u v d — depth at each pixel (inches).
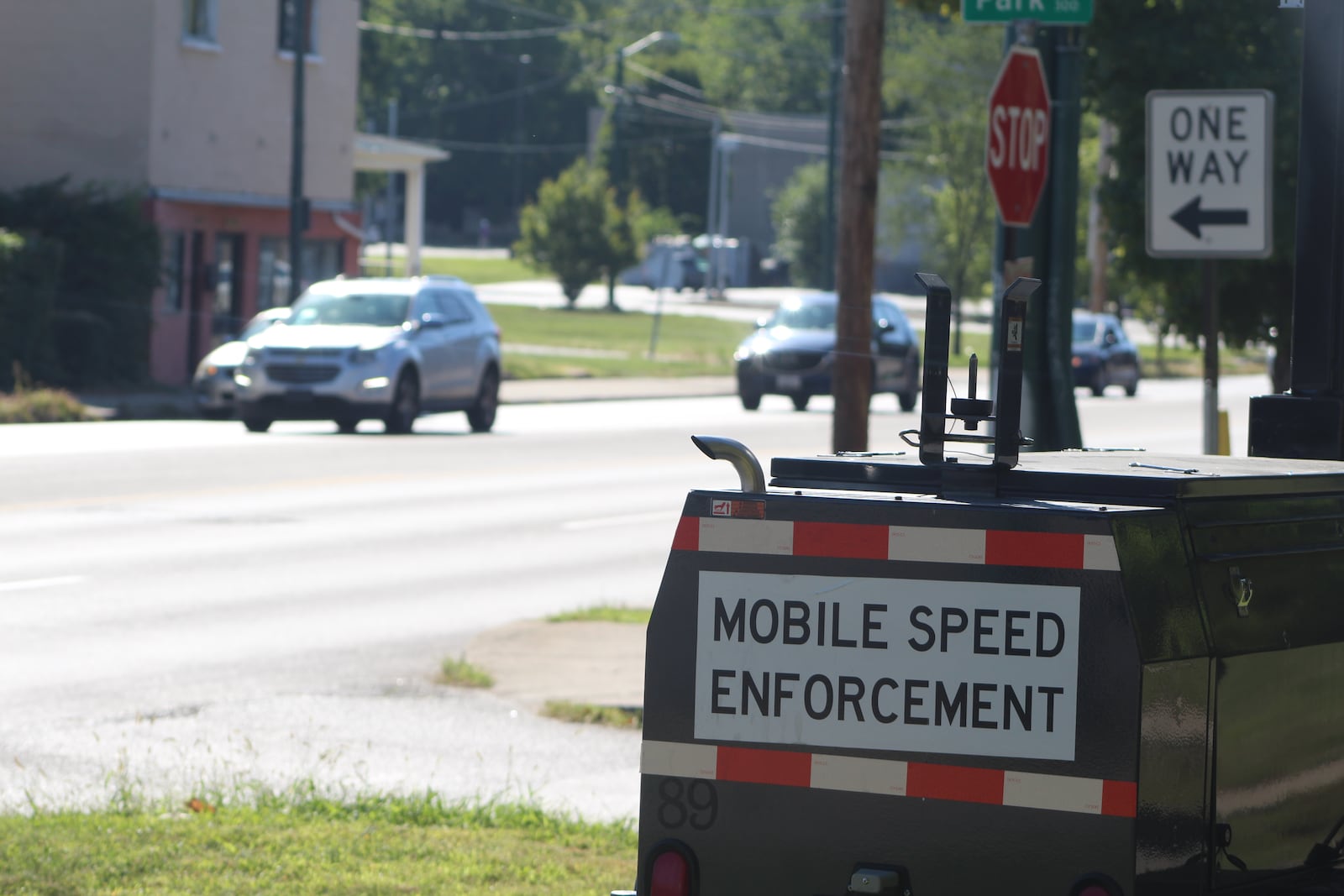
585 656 874.8
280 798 614.9
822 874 297.3
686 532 306.0
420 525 1341.0
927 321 312.3
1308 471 339.9
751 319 6107.3
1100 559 281.7
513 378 3243.1
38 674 813.2
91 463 1674.5
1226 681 296.7
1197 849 290.4
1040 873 284.0
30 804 599.8
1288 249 1097.4
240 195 2982.3
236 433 2049.7
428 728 741.3
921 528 291.9
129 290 2672.2
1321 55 512.4
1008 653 286.5
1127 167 1149.7
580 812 617.9
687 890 304.2
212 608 985.5
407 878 516.7
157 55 2797.7
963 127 4547.2
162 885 499.5
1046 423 845.2
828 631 297.1
